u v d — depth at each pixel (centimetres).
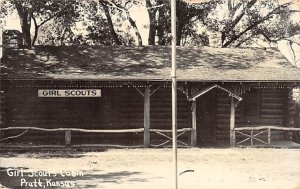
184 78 1950
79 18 3597
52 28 3694
